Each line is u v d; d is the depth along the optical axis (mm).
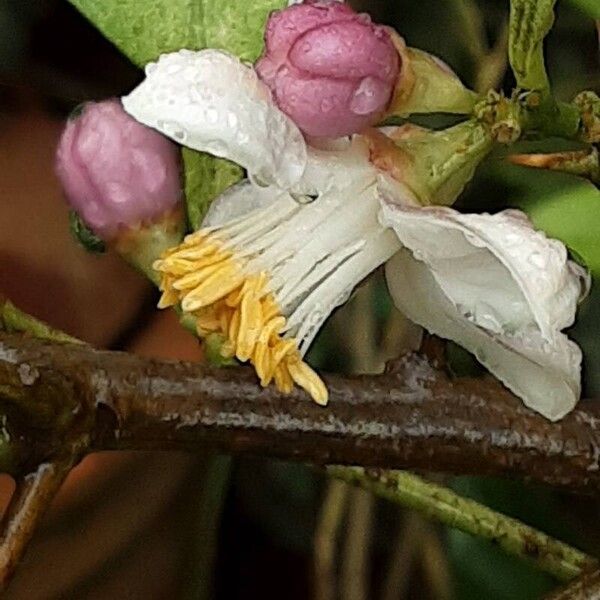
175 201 199
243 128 182
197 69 182
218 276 189
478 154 189
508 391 195
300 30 184
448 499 208
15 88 310
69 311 294
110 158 197
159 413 188
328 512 298
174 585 300
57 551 287
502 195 292
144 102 181
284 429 190
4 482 273
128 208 198
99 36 312
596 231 225
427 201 190
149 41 208
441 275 187
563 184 284
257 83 184
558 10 300
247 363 196
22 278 294
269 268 190
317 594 299
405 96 187
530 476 195
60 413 182
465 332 191
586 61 305
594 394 296
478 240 181
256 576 339
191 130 181
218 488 296
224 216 196
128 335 295
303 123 185
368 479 208
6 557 177
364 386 193
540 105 187
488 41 310
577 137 189
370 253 192
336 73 184
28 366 181
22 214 297
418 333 296
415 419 193
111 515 290
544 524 297
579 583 193
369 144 191
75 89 313
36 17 311
